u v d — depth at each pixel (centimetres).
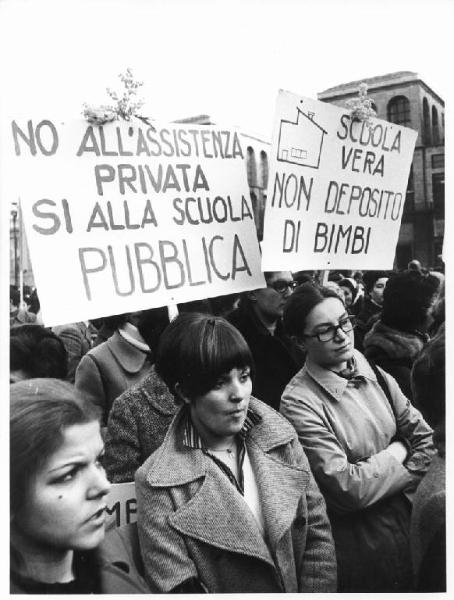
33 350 190
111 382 200
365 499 198
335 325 202
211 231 202
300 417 201
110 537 178
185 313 179
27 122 177
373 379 211
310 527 179
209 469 171
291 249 214
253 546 166
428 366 208
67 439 170
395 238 242
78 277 180
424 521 200
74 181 182
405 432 212
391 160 237
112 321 201
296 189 213
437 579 200
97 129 186
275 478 173
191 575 165
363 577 201
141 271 190
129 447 182
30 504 169
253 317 212
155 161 194
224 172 205
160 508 168
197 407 173
